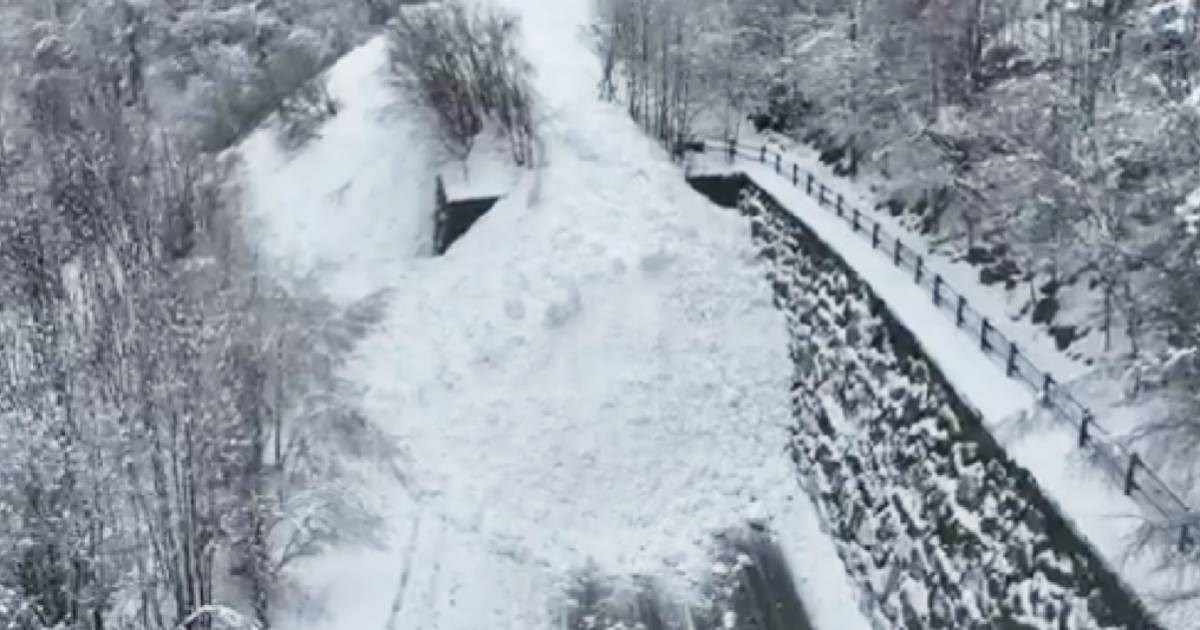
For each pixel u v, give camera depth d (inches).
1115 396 644.7
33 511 681.0
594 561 853.8
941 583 682.8
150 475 751.1
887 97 1030.4
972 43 968.9
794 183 1088.8
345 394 949.2
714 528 877.2
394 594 810.8
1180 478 566.9
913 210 971.3
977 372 709.9
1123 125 700.0
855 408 844.6
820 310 938.7
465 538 866.8
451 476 920.3
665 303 1014.4
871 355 833.5
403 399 977.5
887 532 761.6
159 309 768.9
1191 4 671.8
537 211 1099.3
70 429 721.0
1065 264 752.3
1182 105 618.2
